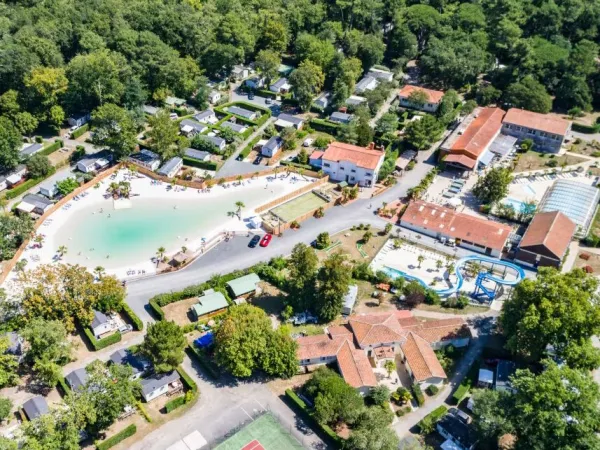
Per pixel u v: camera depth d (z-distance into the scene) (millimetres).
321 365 125812
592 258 160000
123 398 108188
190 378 121438
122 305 137625
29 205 172125
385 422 106812
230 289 144125
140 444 109375
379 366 127188
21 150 193125
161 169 190125
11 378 120188
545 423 97500
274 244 162375
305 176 193875
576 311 115625
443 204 180125
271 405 118000
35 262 153250
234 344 118562
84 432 109375
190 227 168750
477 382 121875
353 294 142000
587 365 112312
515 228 171500
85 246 160625
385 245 163750
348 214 176250
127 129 191375
